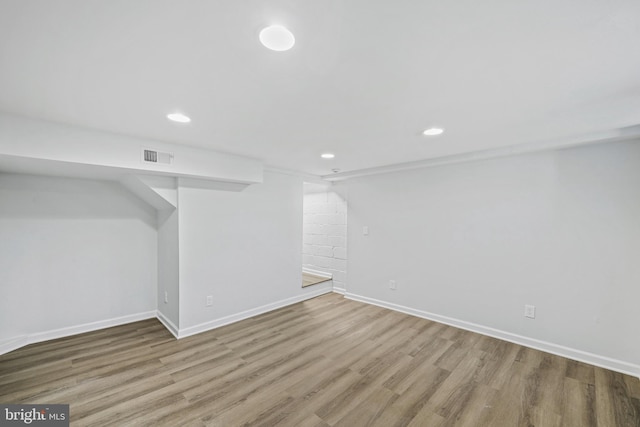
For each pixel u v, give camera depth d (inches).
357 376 90.1
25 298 109.7
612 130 89.0
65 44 42.9
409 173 149.7
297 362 98.7
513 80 55.6
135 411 72.8
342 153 121.0
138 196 136.9
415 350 108.3
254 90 59.9
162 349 107.4
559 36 41.4
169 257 127.8
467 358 102.2
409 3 35.0
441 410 74.6
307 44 43.5
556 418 71.8
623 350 93.6
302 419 70.9
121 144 92.4
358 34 41.0
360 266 173.0
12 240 107.1
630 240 92.9
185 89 59.3
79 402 76.0
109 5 34.8
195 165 111.1
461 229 131.2
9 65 48.8
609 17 37.2
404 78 54.8
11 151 72.9
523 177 113.7
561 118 77.7
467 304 129.4
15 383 84.3
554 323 106.9
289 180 165.6
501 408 75.5
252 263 145.7
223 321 132.8
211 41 42.7
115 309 131.3
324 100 65.4
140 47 44.1
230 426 68.3
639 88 58.9
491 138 98.0
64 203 118.3
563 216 105.0
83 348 107.4
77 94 61.2
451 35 41.3
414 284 148.0
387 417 71.9
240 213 139.9
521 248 114.5
